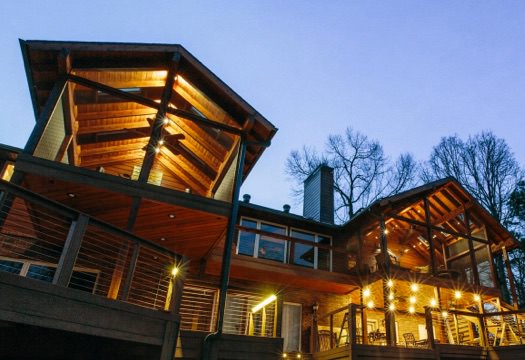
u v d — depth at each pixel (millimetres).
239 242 13758
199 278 12000
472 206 15508
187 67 9945
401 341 14258
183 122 11438
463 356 10703
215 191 12211
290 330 13062
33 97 9250
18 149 10305
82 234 5660
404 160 30797
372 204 13352
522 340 12391
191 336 7676
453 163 27578
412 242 17109
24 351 6547
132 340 5758
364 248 15688
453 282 13609
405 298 14586
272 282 13414
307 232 15109
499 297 14141
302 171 31375
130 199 8633
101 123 10984
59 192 8445
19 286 4715
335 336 12195
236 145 10742
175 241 10898
